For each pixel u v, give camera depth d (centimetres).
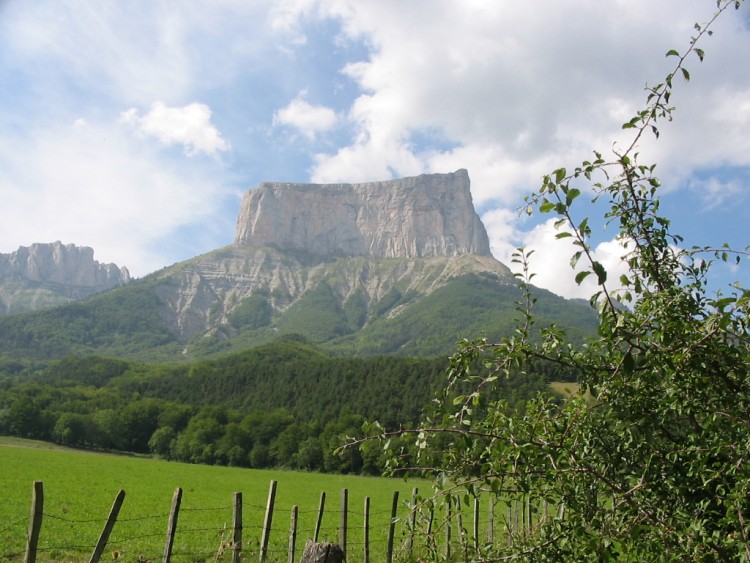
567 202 436
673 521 474
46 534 2358
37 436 11362
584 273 439
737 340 479
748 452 453
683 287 561
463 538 580
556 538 503
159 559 1975
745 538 412
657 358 454
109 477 5859
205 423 11206
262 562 1452
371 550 2291
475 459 485
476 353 515
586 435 513
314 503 4631
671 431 559
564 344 520
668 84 506
